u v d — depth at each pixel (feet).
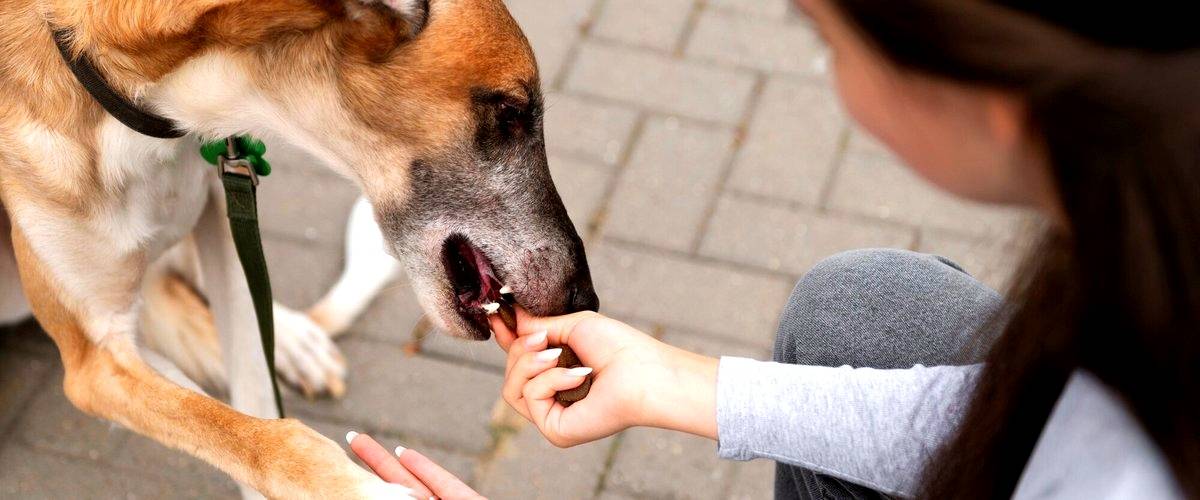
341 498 6.61
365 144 7.04
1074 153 3.03
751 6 13.02
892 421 5.07
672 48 12.46
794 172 11.39
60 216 7.04
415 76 6.72
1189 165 2.85
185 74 6.61
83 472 8.91
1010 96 3.10
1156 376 3.21
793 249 10.75
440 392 9.55
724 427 5.30
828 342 6.03
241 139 7.29
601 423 5.72
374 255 10.11
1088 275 3.18
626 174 11.23
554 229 7.47
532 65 7.00
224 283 8.20
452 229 7.23
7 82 6.72
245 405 8.40
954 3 2.97
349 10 6.38
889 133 3.64
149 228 7.38
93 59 6.49
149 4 6.31
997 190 3.65
